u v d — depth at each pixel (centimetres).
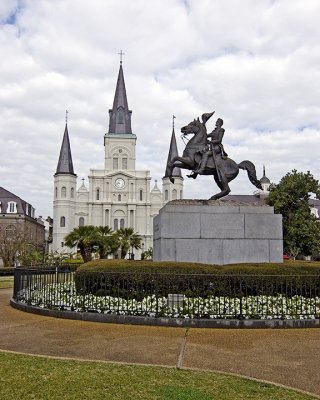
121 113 8862
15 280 1220
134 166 8719
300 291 912
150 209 8544
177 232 1230
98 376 514
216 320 848
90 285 980
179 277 944
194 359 620
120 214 8475
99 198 8481
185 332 806
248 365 592
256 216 1248
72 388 470
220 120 1386
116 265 1056
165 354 646
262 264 1075
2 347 685
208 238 1231
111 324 884
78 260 4594
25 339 744
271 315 873
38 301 1084
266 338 761
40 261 4056
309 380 529
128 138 8725
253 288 948
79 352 655
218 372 547
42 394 449
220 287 938
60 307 996
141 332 805
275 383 507
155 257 1365
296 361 614
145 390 467
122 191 8519
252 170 1377
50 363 572
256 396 455
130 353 650
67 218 8156
